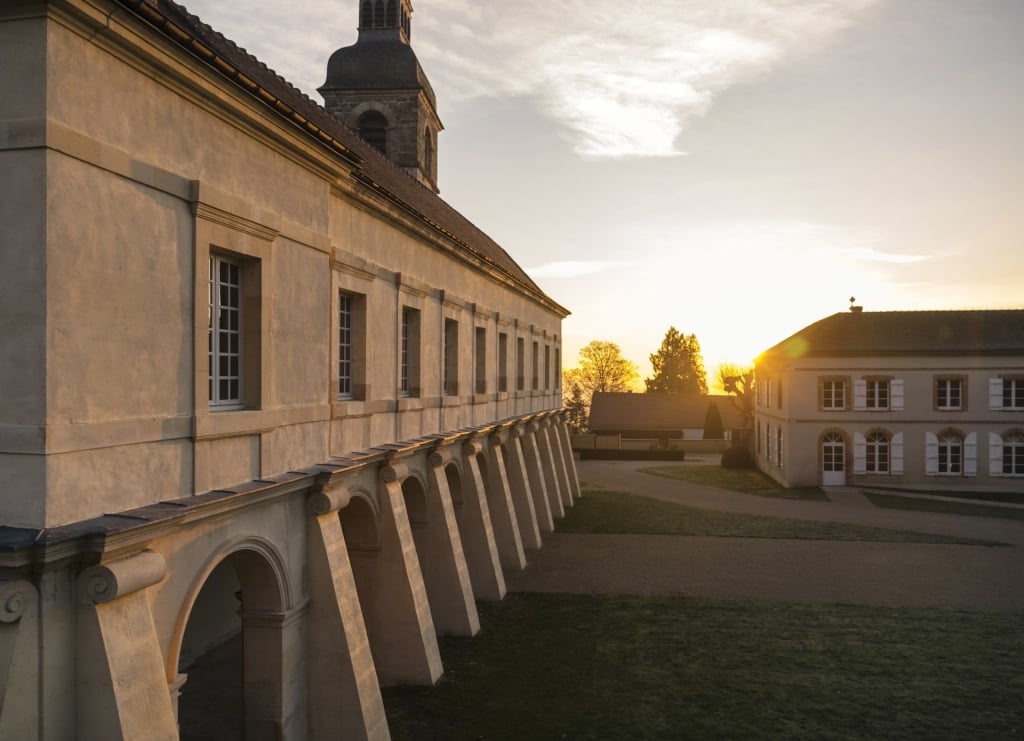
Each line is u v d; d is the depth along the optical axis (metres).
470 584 18.34
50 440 6.62
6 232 6.68
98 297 7.23
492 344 23.11
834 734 12.60
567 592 20.97
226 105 9.02
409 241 15.99
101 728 6.96
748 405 61.69
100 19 6.99
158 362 8.09
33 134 6.61
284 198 10.66
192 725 12.32
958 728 12.84
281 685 10.61
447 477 20.06
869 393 41.62
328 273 12.04
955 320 43.44
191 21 12.70
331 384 12.41
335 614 11.23
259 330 10.04
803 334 44.00
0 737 6.29
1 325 6.68
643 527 30.28
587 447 61.31
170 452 8.30
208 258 8.91
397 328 15.30
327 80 30.14
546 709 13.42
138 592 7.53
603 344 101.75
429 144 32.22
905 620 18.59
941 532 29.39
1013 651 16.47
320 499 11.24
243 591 10.65
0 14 6.66
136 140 7.74
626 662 15.70
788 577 22.66
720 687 14.46
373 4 30.34
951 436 41.06
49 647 6.72
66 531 6.69
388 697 13.83
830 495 39.03
